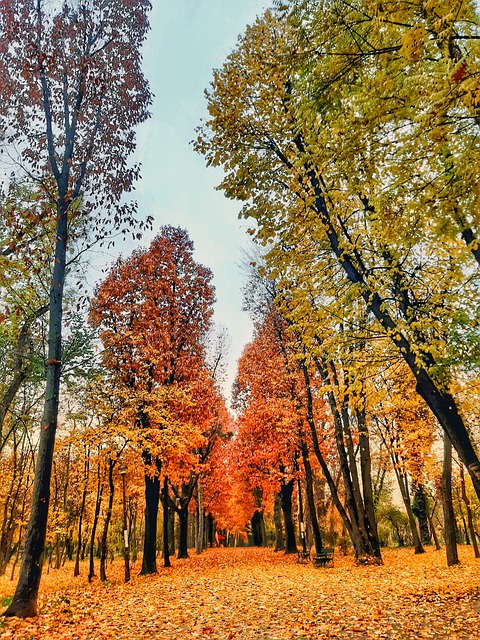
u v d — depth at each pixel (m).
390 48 4.69
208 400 21.34
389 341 6.88
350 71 5.39
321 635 6.18
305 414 17.70
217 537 46.69
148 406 16.09
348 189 6.29
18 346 14.64
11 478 22.19
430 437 17.06
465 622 6.28
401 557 18.64
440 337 6.89
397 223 5.25
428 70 4.86
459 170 4.41
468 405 6.93
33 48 10.96
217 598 9.79
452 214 5.11
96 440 14.28
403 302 7.25
